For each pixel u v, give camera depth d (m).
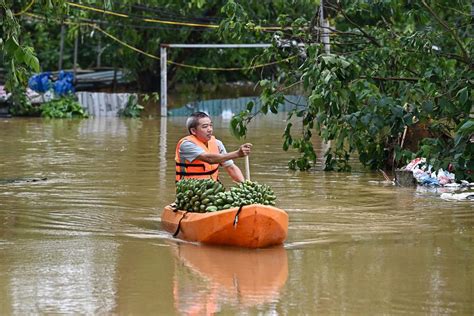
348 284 16.39
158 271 17.30
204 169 20.97
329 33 32.03
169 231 20.66
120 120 56.53
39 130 48.03
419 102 27.08
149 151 37.41
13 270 17.27
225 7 32.12
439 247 19.38
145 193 26.19
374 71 30.75
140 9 60.78
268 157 35.69
